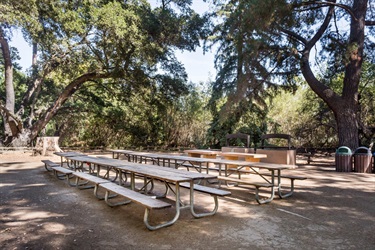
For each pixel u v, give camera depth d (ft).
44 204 13.33
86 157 21.65
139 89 51.26
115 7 36.58
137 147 63.21
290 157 28.91
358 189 17.16
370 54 35.86
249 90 34.99
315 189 17.13
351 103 28.86
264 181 19.85
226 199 14.40
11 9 32.24
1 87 62.64
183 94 52.16
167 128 63.72
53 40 37.99
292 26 29.81
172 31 43.78
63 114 61.52
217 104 47.88
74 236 9.12
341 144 28.81
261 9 25.81
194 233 9.39
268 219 10.98
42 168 27.66
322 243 8.54
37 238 8.95
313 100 47.83
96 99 60.39
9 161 34.30
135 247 8.21
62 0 37.06
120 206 12.94
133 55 44.32
